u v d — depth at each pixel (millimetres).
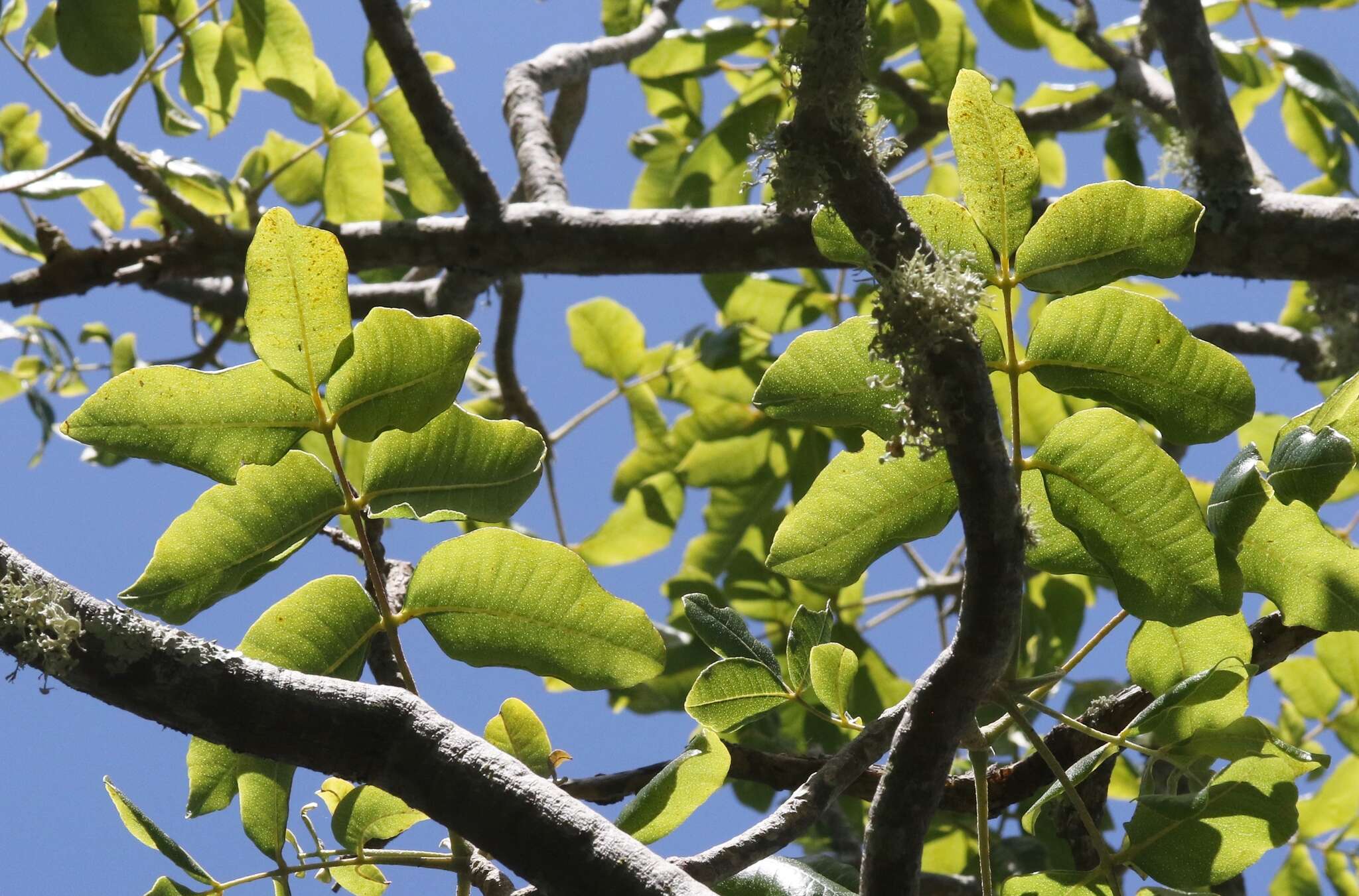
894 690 3463
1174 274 1445
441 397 1454
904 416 1258
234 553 1482
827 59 1249
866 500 1563
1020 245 1466
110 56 3176
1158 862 1569
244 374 1395
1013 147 1434
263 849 1711
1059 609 3785
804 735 3189
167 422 1399
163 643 1272
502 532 1511
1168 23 3354
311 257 1324
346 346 1391
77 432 1372
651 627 1542
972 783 1997
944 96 4277
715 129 4184
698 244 3438
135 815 1677
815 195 1271
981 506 1246
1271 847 1541
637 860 1209
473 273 3732
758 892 1638
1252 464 1460
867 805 3611
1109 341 1483
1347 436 1578
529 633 1557
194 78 3455
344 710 1286
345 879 1843
